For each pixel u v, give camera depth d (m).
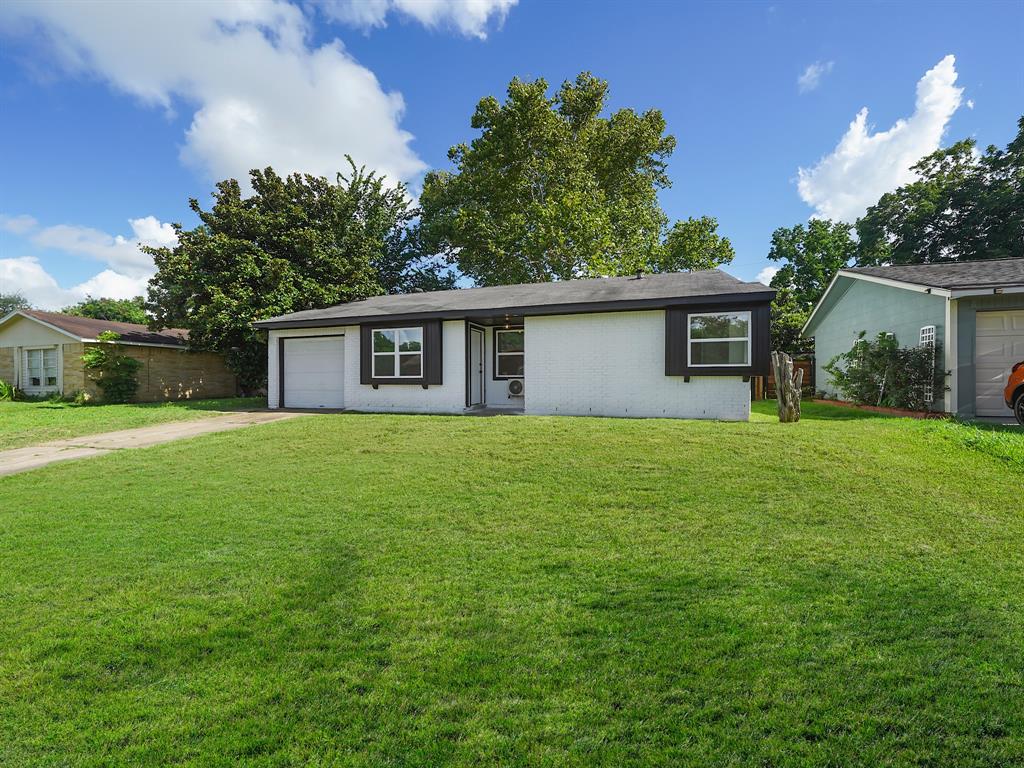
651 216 28.52
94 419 12.02
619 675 2.21
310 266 17.16
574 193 22.83
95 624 2.69
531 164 24.06
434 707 2.03
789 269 24.20
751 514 4.29
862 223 26.25
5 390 18.31
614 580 3.16
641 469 5.58
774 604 2.83
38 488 5.62
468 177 25.77
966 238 24.34
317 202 18.38
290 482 5.61
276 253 17.09
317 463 6.43
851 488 4.84
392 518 4.39
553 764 1.73
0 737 1.89
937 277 11.12
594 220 22.52
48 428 10.39
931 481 5.04
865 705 2.00
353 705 2.04
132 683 2.20
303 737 1.87
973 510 4.32
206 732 1.90
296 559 3.55
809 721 1.92
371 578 3.23
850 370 12.66
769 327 9.34
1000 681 2.13
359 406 12.56
